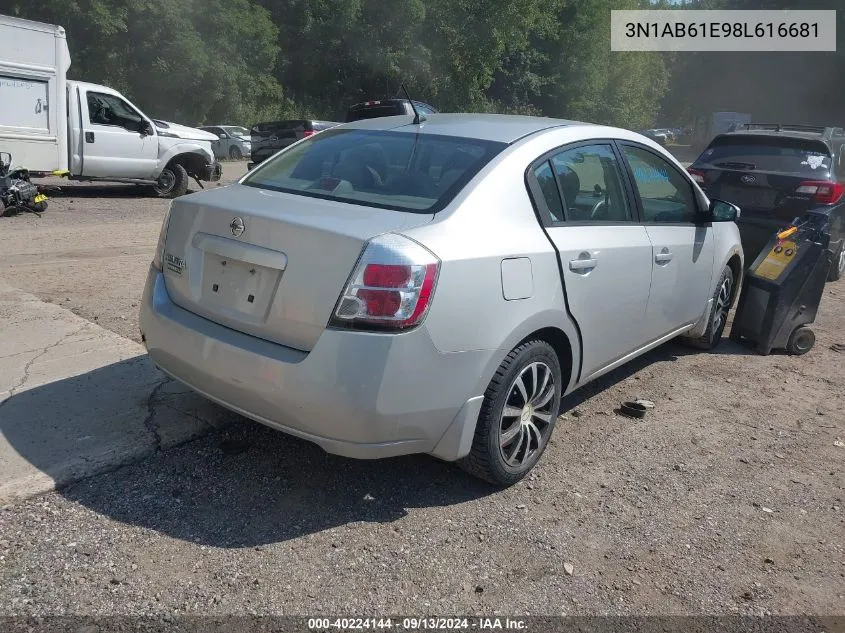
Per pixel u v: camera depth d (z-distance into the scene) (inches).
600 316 157.0
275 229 121.6
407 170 140.9
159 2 1338.6
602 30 1881.2
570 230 147.9
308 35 1699.1
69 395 163.5
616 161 170.4
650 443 168.1
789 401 199.5
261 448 149.6
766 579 121.3
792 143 319.6
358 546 121.2
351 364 113.3
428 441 124.0
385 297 113.3
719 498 145.8
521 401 138.7
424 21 1673.2
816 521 139.9
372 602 108.5
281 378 117.1
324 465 145.5
